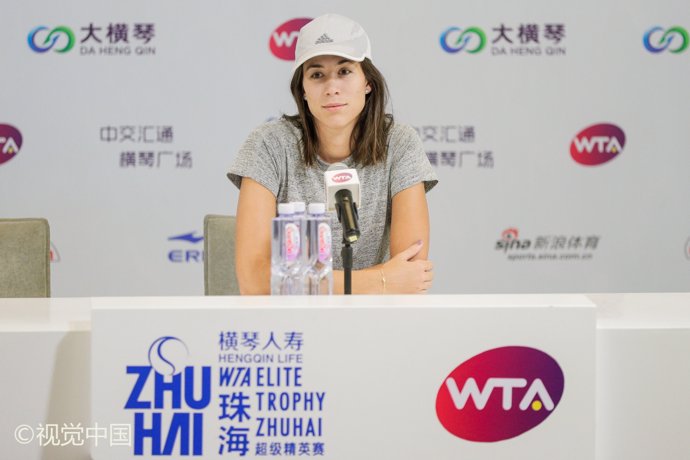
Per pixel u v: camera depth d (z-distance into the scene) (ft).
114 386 15.55
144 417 15.60
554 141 39.63
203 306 15.71
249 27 38.86
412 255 21.74
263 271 21.98
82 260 39.06
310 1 38.86
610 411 16.44
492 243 39.78
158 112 38.91
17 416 16.01
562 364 15.92
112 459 15.61
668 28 39.40
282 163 23.32
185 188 39.19
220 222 28.27
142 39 38.63
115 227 39.11
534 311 15.84
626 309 18.15
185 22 38.70
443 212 39.68
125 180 39.01
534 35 39.22
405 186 23.08
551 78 39.42
